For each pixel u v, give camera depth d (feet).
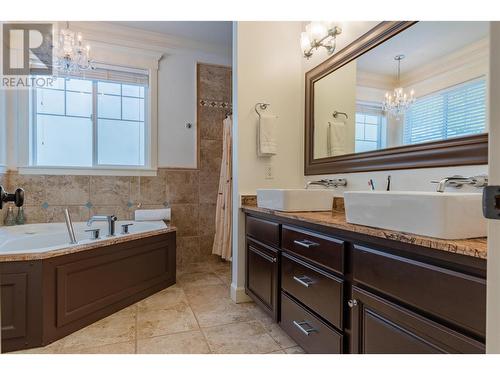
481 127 4.05
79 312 6.05
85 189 9.90
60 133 10.02
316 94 7.78
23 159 9.32
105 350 5.28
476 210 2.89
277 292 5.84
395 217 3.28
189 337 5.77
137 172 10.54
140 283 7.68
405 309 3.06
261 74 7.86
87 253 6.26
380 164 5.71
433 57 4.75
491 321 1.77
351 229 3.76
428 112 4.82
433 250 2.78
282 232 5.65
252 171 7.79
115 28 10.05
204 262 11.38
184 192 11.19
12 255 5.30
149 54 10.70
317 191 6.03
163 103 10.96
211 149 11.62
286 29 8.14
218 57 11.73
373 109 5.93
